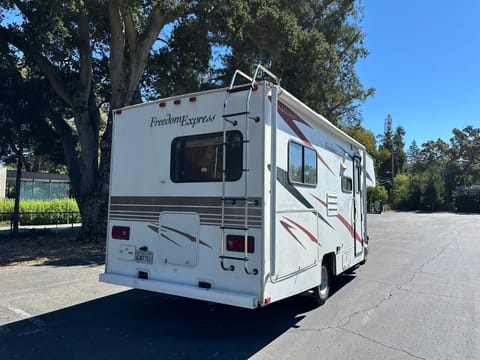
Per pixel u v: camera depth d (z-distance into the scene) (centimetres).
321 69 1686
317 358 395
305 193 508
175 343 432
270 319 516
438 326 495
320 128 575
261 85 427
